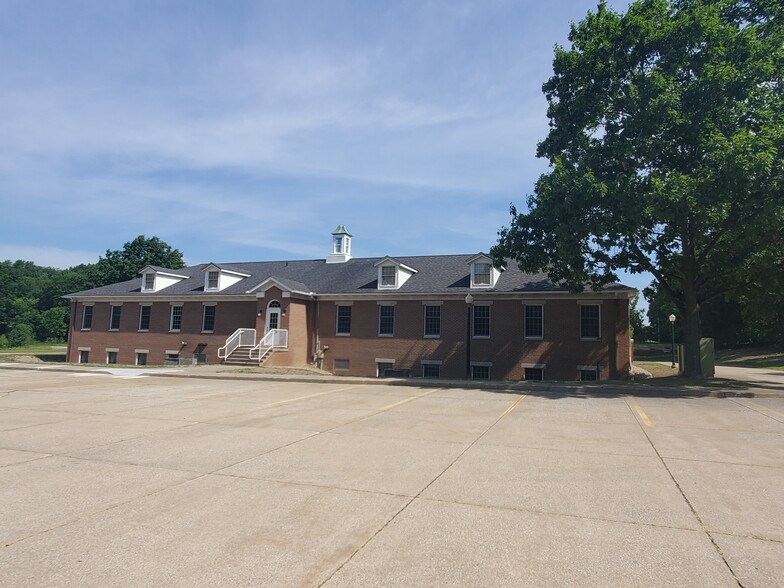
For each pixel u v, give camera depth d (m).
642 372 28.06
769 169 15.66
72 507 5.67
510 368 28.30
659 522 5.34
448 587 3.94
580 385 19.23
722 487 6.57
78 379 21.42
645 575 4.15
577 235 19.20
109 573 4.12
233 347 32.03
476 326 29.41
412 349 30.41
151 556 4.44
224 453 8.28
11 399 14.80
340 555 4.50
